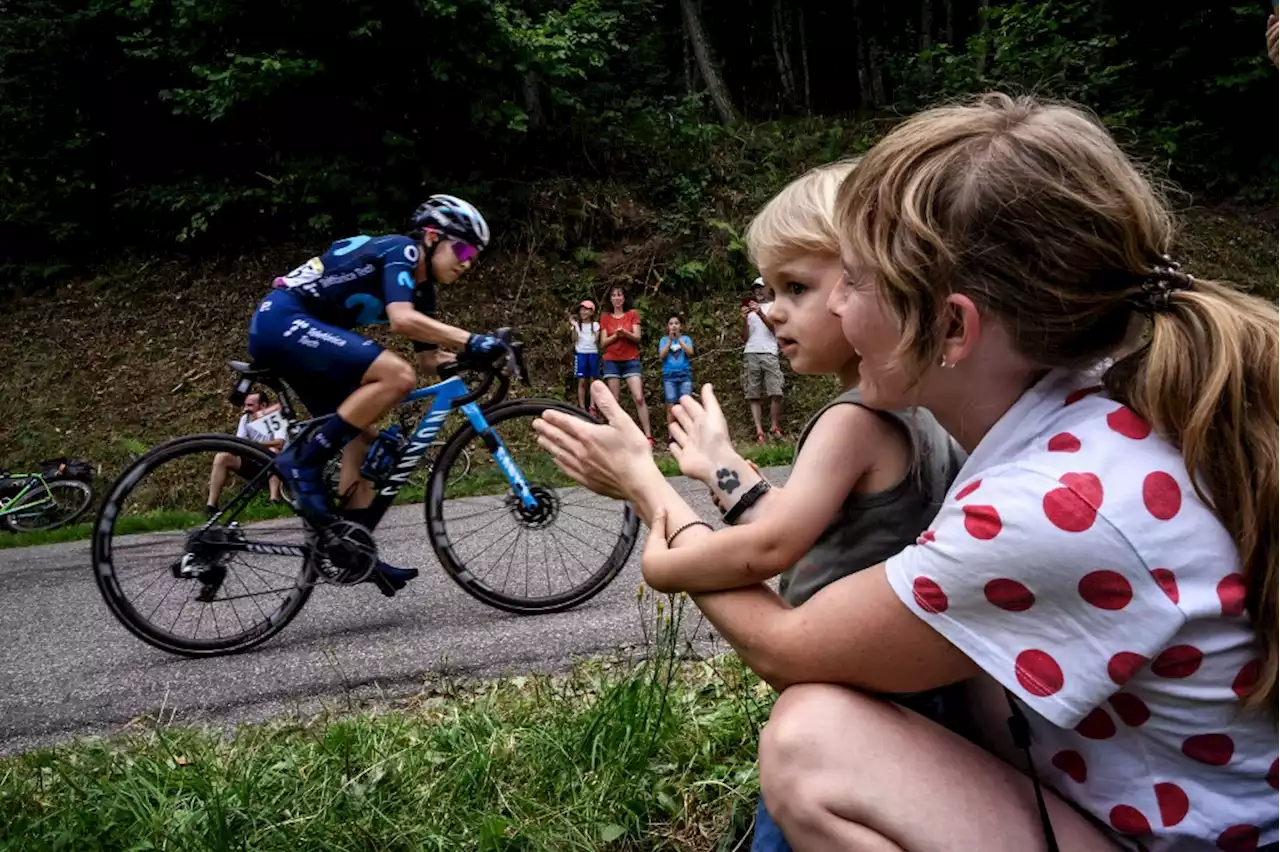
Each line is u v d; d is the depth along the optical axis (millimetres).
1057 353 1007
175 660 3404
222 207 11406
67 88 11719
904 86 15070
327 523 3395
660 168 12820
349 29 10914
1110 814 1048
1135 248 955
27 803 2012
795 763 1098
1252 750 976
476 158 12156
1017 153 961
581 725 2055
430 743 2107
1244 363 920
